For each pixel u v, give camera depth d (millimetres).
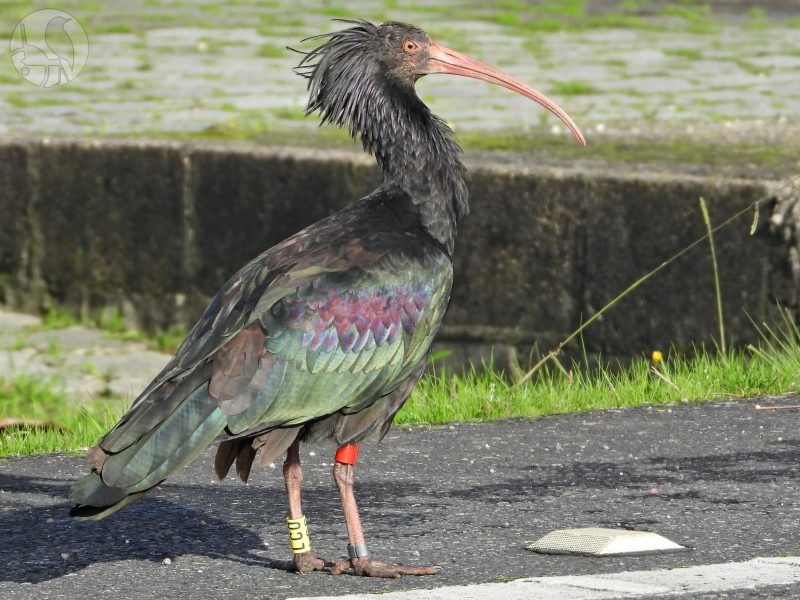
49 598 7754
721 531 8773
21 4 32094
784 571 7914
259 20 30156
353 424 8281
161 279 19000
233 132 19625
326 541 8820
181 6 32188
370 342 8180
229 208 18219
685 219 14578
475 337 16125
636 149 16984
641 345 15000
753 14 32000
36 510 9516
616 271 15109
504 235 15820
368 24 9664
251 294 8109
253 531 9031
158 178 18750
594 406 12578
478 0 33562
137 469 7406
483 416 12406
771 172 14789
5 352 18375
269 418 7820
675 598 7477
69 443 11867
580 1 33969
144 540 8812
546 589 7672
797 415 11734
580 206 15273
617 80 23359
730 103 21031
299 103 22000
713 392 12688
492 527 9000
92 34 28391
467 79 23781
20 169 19828
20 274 20125
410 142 9273
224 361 7766
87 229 19484
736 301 14328
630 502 9469
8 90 23234
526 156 16562
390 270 8367
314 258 8305
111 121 20859
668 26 29938
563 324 15562
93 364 17891
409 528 9023
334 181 17234
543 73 24016
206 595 7809
